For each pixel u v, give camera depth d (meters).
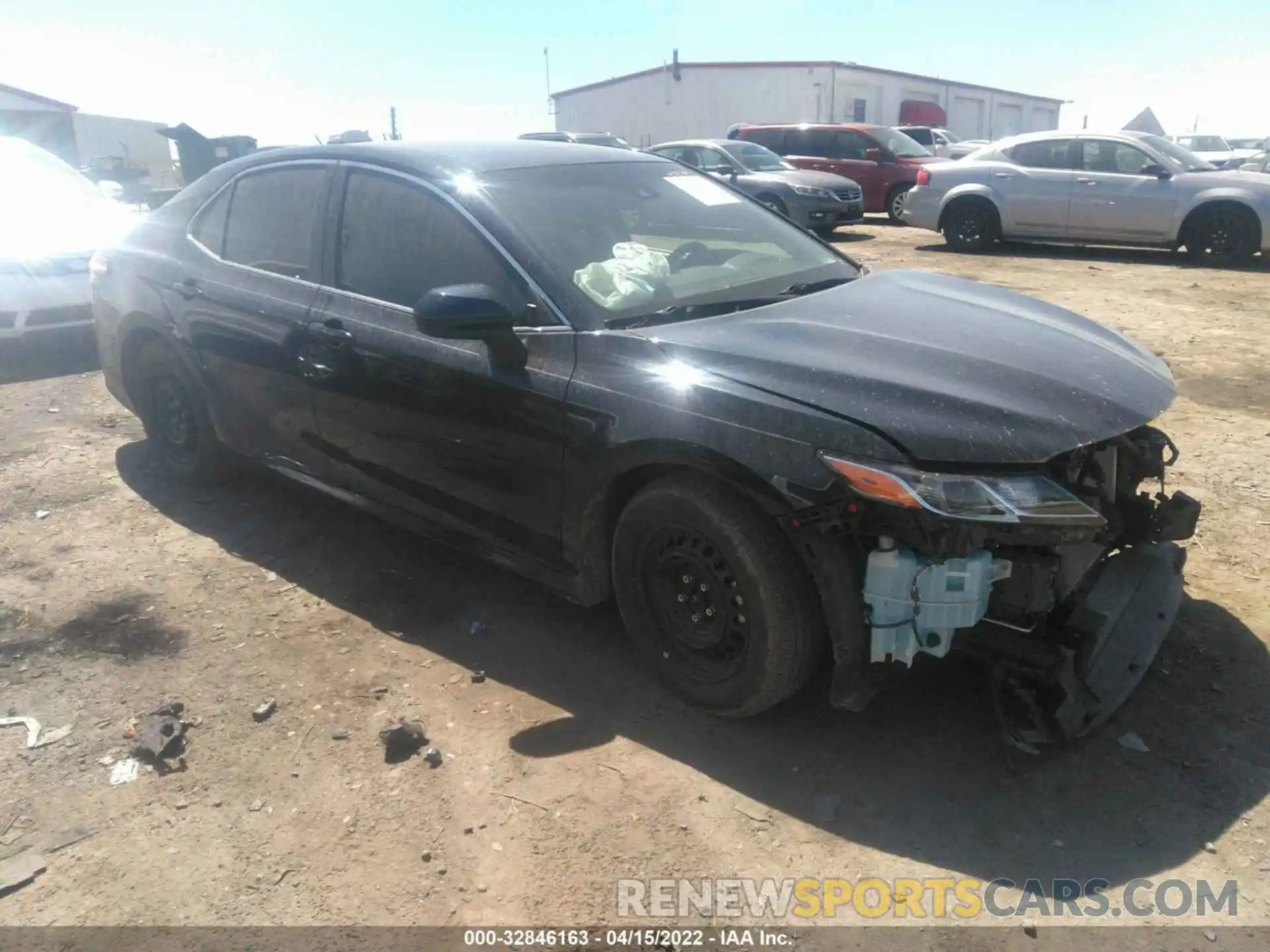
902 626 2.52
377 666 3.32
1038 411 2.57
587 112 38.31
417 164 3.60
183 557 4.14
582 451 2.97
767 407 2.62
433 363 3.32
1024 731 2.76
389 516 3.78
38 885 2.40
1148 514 3.24
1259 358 7.00
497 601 3.75
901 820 2.56
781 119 34.06
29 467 5.16
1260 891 2.30
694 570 2.86
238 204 4.31
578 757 2.83
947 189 13.25
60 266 7.16
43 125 36.91
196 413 4.57
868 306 3.31
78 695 3.17
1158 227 11.88
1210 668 3.16
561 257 3.24
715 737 2.91
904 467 2.43
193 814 2.64
